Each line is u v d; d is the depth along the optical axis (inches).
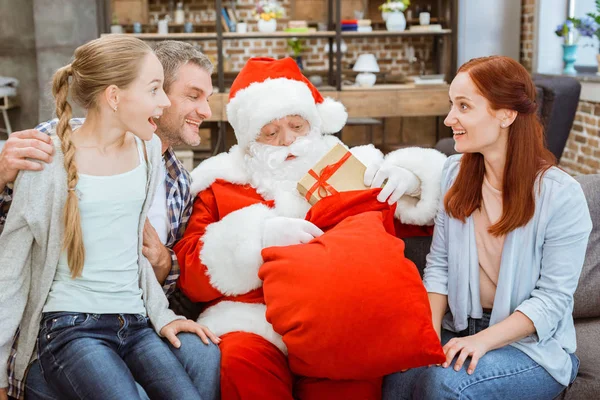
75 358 58.7
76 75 61.3
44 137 61.7
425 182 78.7
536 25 251.9
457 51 261.7
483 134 67.2
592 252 84.5
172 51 78.0
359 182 78.1
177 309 81.2
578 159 225.6
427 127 300.4
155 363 62.1
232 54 302.5
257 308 74.8
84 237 61.8
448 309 76.9
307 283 64.6
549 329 66.9
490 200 70.2
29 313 62.9
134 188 64.2
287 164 82.1
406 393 68.7
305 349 64.1
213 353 68.1
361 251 65.9
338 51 245.0
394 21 257.9
